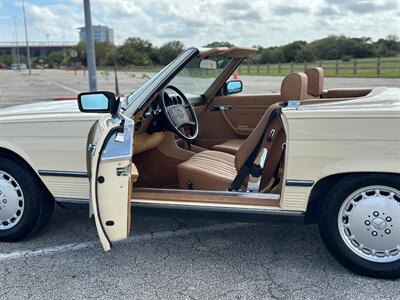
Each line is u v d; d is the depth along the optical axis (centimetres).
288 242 352
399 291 276
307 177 282
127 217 294
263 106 482
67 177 327
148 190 328
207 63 437
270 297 272
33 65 10756
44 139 327
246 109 491
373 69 2341
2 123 334
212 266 314
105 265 318
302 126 278
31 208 344
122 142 291
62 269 312
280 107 302
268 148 309
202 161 375
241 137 500
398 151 264
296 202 288
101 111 293
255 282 290
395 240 281
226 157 395
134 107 324
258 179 314
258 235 366
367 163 271
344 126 271
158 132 382
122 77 3209
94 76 1158
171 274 303
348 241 290
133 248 345
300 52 2952
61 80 3456
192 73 436
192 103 471
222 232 373
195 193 319
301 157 280
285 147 294
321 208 294
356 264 289
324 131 274
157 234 371
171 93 414
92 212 304
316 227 381
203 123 509
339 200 284
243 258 325
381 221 280
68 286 290
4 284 293
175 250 340
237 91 535
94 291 284
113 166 290
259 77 2483
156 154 394
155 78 329
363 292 275
